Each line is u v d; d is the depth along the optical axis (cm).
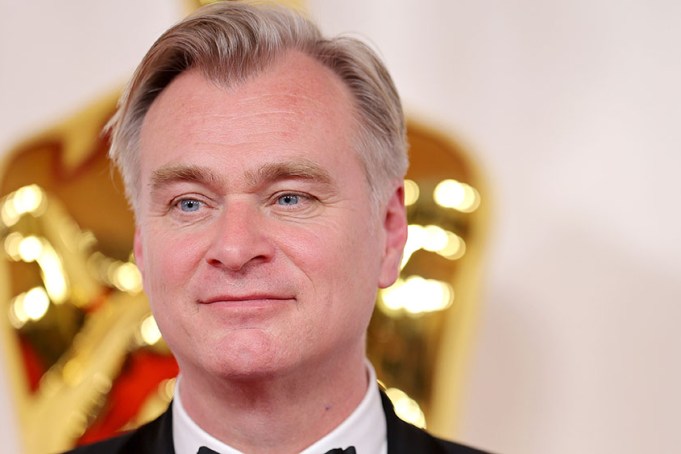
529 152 401
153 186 267
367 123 281
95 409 396
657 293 393
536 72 404
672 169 395
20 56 409
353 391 281
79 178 403
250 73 269
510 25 405
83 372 397
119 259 402
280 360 255
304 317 256
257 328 255
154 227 268
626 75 400
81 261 400
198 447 277
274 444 273
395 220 297
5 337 395
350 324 267
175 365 400
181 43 274
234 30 272
